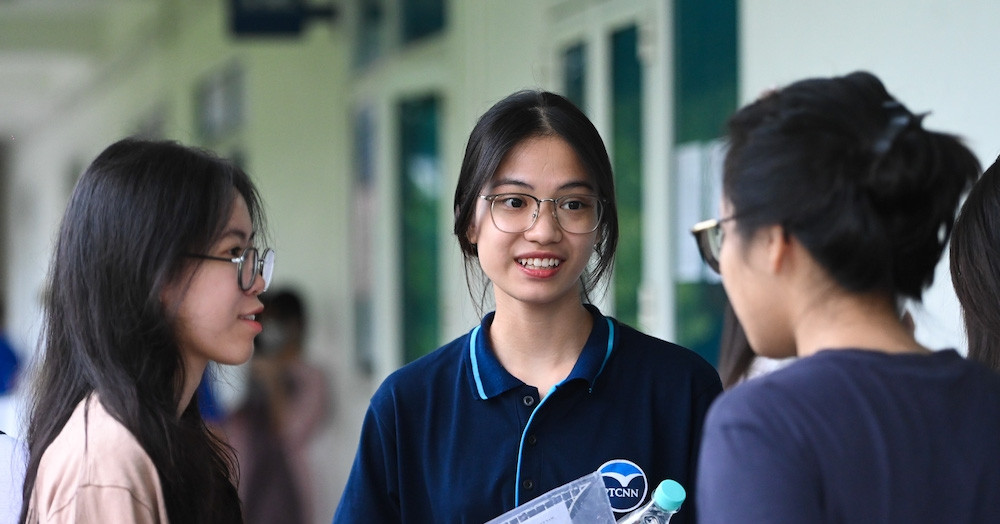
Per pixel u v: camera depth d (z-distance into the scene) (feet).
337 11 41.06
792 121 7.27
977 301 10.82
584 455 10.14
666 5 23.97
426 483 10.35
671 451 10.34
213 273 9.69
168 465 9.17
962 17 16.55
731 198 7.52
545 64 28.53
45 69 74.38
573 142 10.05
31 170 100.22
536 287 10.06
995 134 15.94
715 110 22.57
